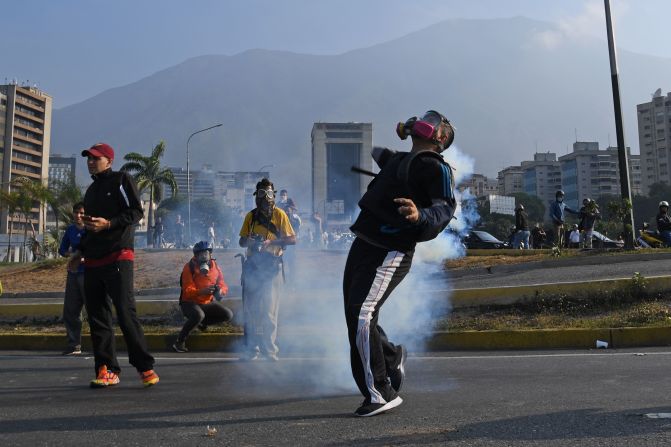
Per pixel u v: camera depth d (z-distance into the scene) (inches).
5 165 5270.7
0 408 173.3
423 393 188.1
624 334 298.8
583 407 162.1
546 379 208.1
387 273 158.2
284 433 141.5
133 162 2052.2
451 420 150.9
